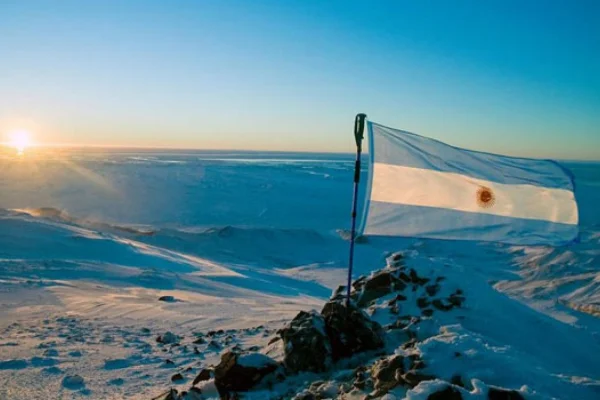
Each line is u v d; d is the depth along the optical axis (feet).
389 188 22.36
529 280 117.39
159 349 30.42
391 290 30.04
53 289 65.26
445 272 30.55
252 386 20.27
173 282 88.89
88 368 26.23
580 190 391.65
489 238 21.30
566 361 24.63
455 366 17.04
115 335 35.76
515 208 21.27
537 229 21.01
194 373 24.72
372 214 22.41
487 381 16.47
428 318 24.48
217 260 164.45
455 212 21.77
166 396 19.19
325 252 187.32
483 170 21.68
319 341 21.48
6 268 86.02
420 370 16.78
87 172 464.24
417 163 22.17
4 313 47.21
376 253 183.83
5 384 23.41
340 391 18.26
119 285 79.82
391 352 21.93
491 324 26.48
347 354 21.90
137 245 135.33
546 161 21.47
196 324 41.42
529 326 27.66
